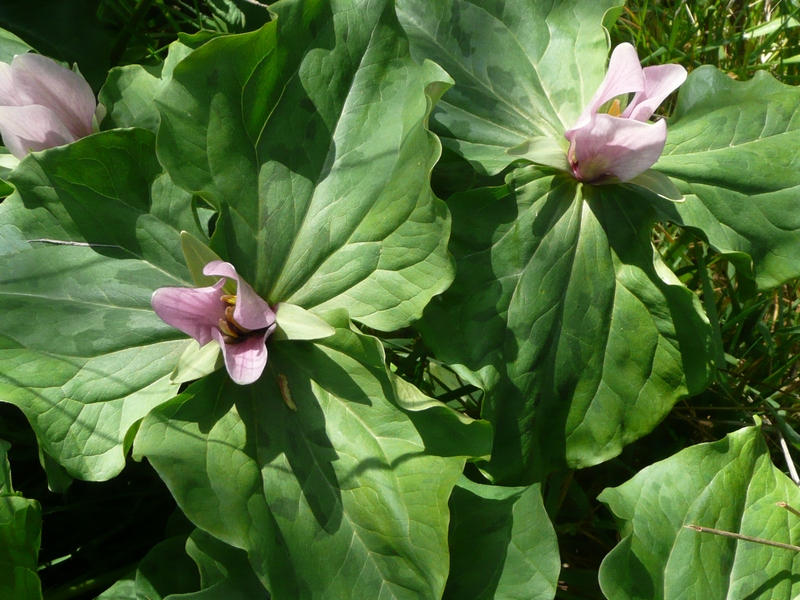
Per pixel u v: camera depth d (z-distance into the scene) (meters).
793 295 0.66
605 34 0.54
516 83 0.55
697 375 0.51
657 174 0.51
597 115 0.47
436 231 0.46
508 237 0.51
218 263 0.42
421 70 0.48
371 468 0.45
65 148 0.48
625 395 0.51
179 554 0.48
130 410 0.46
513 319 0.51
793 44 0.72
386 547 0.44
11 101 0.51
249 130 0.48
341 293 0.47
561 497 0.55
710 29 0.72
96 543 0.52
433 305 0.50
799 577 0.50
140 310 0.48
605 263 0.52
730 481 0.51
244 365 0.44
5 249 0.48
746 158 0.54
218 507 0.43
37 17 0.60
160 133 0.46
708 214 0.54
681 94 0.57
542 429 0.51
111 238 0.49
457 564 0.47
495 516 0.48
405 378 0.57
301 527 0.44
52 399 0.46
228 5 0.65
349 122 0.49
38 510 0.46
